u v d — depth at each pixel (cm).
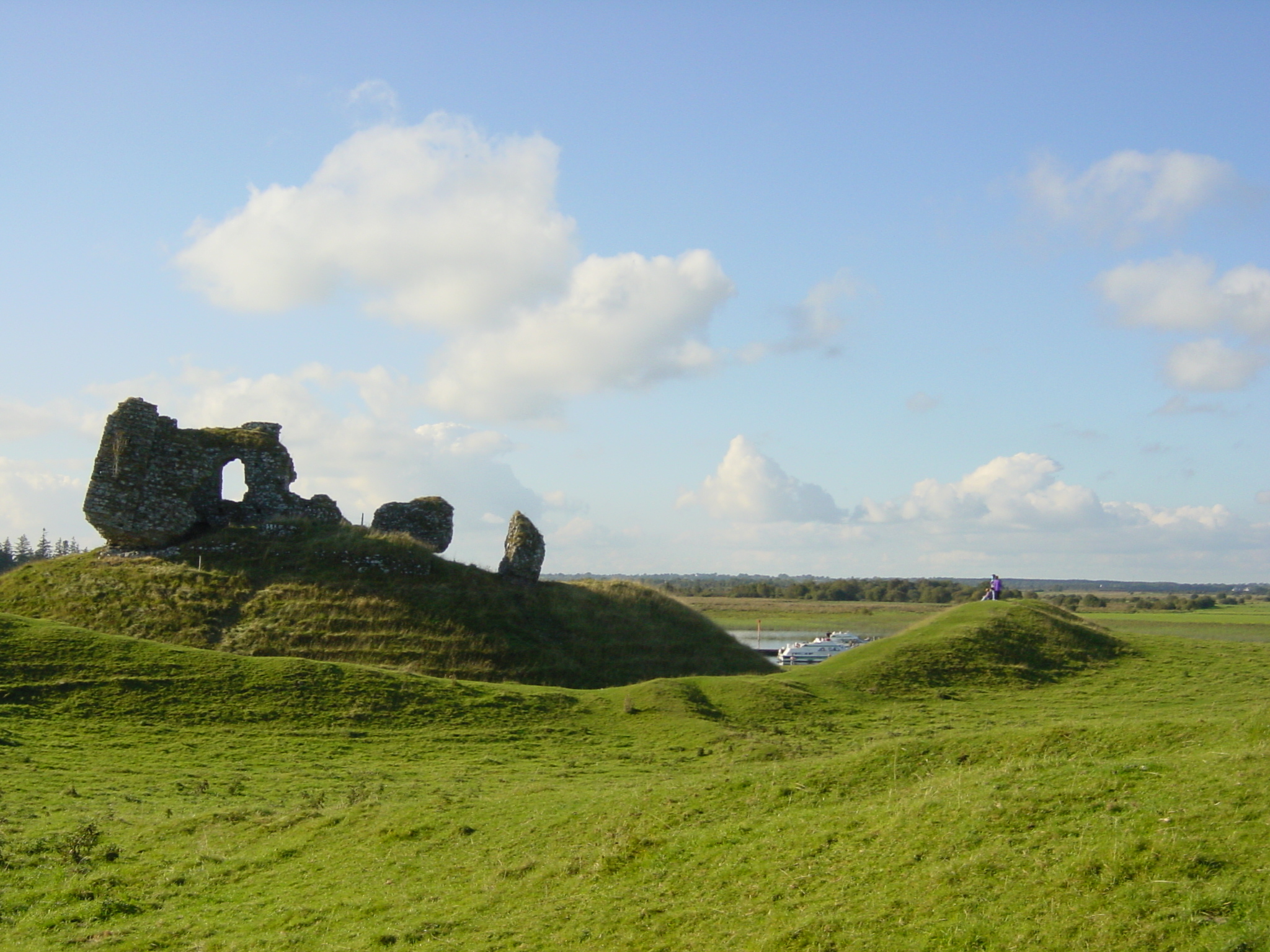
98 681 3856
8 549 17062
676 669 5722
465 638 5266
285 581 5616
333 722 3709
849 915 1420
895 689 4569
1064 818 1541
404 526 6906
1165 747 1980
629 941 1530
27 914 1952
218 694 3866
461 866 1992
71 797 2742
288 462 6606
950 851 1528
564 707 4022
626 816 2080
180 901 2003
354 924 1783
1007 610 5631
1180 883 1260
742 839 1822
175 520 6038
